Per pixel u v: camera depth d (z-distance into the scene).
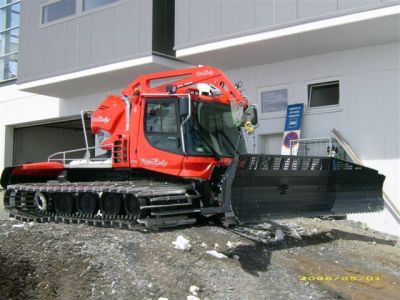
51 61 15.88
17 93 19.62
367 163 11.45
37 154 22.11
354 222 11.19
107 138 10.11
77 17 15.24
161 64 13.70
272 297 6.10
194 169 8.65
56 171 11.30
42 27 16.17
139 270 6.45
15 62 20.02
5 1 20.59
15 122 19.67
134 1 13.91
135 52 13.81
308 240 8.95
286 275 6.92
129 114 9.59
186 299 5.80
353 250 8.68
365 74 11.62
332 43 11.57
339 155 11.80
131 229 8.28
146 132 9.13
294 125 12.31
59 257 6.71
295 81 12.66
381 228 11.16
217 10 12.38
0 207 15.04
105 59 14.46
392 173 11.13
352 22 10.34
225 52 12.42
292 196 8.55
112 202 9.05
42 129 22.52
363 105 11.60
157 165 8.94
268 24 11.53
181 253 7.10
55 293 5.94
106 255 6.82
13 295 5.80
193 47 12.68
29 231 8.14
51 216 10.05
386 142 11.25
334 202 9.20
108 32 14.45
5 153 20.08
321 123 12.17
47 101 18.61
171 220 8.43
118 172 10.15
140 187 8.38
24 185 10.80
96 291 5.94
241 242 8.13
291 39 11.36
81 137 24.45
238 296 6.02
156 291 5.94
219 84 8.95
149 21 13.59
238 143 9.37
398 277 7.42
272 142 13.16
